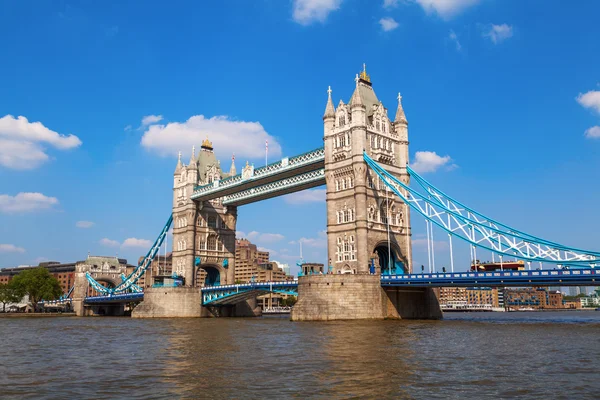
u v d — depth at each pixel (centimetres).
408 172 10469
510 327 6888
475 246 8575
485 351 4178
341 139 10238
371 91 10938
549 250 7819
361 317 8788
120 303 18175
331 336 5656
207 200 14175
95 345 5325
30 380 3150
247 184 12319
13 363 3944
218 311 13650
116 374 3325
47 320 12306
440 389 2714
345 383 2886
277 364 3612
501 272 7769
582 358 3753
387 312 9162
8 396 2695
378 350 4294
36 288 17738
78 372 3441
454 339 5175
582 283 7225
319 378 3042
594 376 3053
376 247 9944
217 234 14338
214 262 14175
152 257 15388
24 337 6506
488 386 2783
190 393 2700
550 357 3812
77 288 19150
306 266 11625
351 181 9950
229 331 6969
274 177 11656
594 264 7362
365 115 10112
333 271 9931
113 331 7506
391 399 2509
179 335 6450
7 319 13262
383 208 10125
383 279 9112
